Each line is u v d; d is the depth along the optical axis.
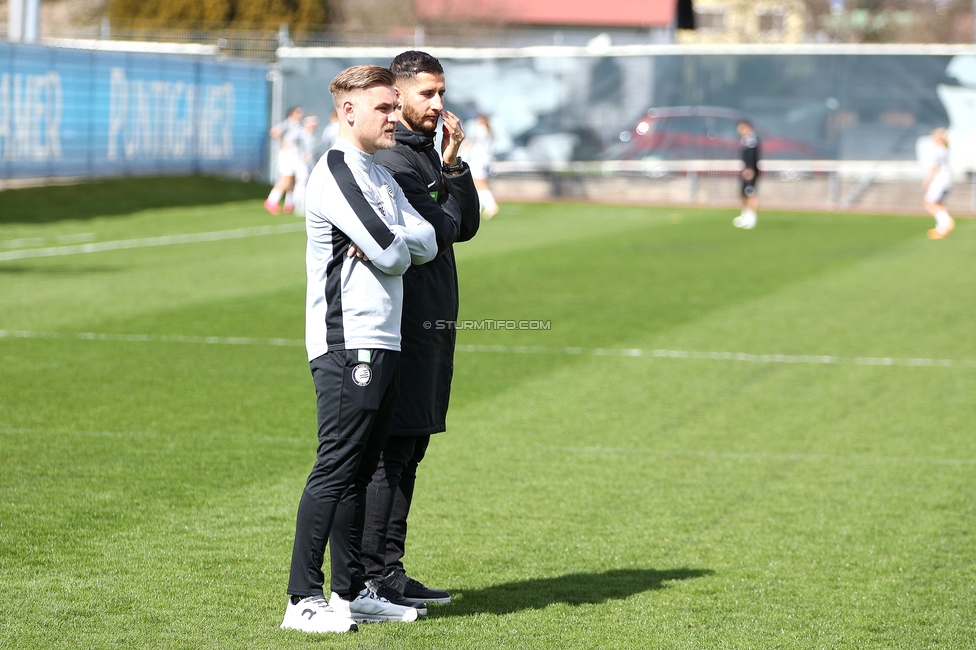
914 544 12.11
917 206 62.81
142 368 20.34
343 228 8.73
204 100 64.19
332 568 9.48
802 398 19.25
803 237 46.66
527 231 47.94
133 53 57.78
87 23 102.19
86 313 25.88
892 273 35.75
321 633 9.27
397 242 8.77
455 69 67.00
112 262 35.03
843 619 9.97
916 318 27.55
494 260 37.56
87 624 9.37
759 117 64.31
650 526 12.60
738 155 64.62
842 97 63.12
